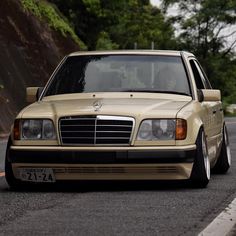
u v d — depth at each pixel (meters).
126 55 13.59
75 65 13.64
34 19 44.12
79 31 56.34
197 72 14.12
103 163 11.34
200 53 85.12
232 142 24.92
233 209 10.32
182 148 11.43
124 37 82.62
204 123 12.68
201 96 13.06
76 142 11.48
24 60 40.09
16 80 37.62
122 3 57.00
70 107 11.84
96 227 9.02
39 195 11.62
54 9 50.41
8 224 9.26
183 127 11.55
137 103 11.95
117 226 9.08
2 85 35.59
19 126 11.82
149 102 12.09
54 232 8.75
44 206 10.57
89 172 11.47
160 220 9.48
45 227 9.04
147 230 8.85
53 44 45.28
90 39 57.22
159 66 13.29
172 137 11.47
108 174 11.47
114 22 57.25
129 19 80.25
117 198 11.23
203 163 11.97
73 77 13.37
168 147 11.40
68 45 47.31
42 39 43.88
